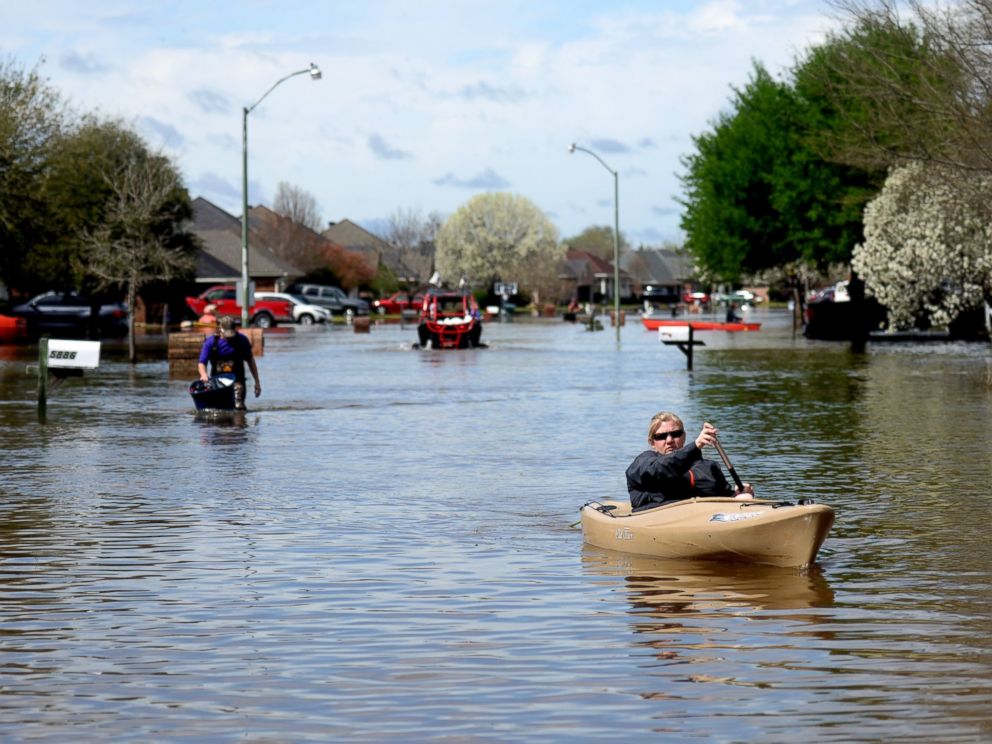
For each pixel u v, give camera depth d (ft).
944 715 30.07
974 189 146.10
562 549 50.42
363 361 186.80
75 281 261.85
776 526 45.78
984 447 80.69
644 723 29.81
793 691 32.01
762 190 288.10
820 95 264.52
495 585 44.11
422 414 106.73
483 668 34.30
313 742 28.81
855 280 234.79
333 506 61.00
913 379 138.10
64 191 268.82
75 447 84.79
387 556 49.24
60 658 35.63
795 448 80.84
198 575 45.98
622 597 42.19
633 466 51.44
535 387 135.03
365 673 33.96
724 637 37.14
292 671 34.19
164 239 302.45
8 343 241.14
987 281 205.36
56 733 29.55
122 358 193.26
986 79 137.39
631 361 181.37
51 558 49.01
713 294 569.23
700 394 122.31
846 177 270.05
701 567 46.80
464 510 59.77
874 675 33.27
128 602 41.98
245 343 109.09
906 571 45.88
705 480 51.55
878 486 65.57
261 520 57.21
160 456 80.12
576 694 31.96
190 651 36.22
